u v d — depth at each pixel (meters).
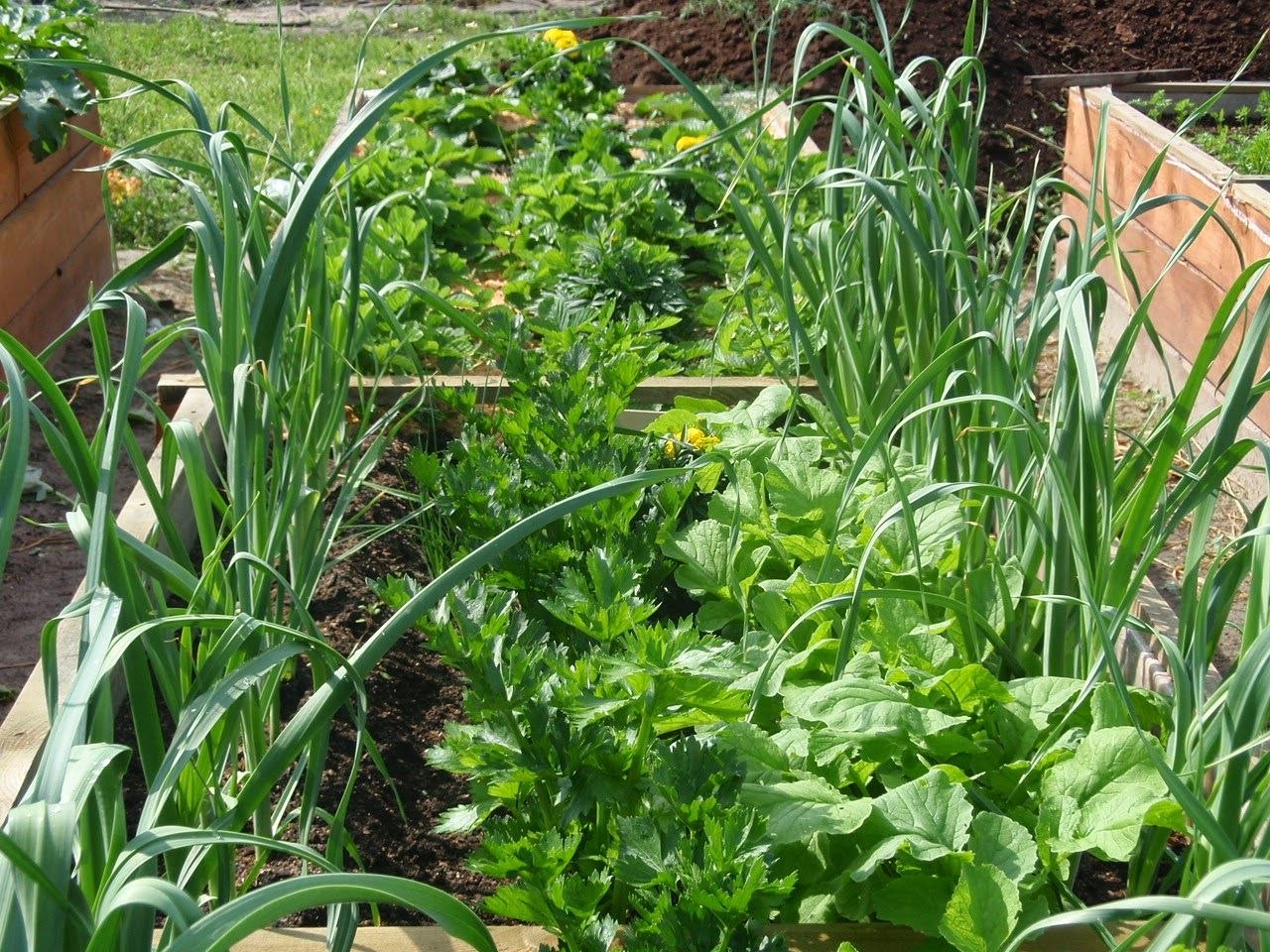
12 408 1.11
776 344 3.36
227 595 1.58
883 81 2.29
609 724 1.79
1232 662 2.83
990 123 6.42
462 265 4.06
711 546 2.37
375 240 2.76
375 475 3.00
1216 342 1.61
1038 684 1.91
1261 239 3.35
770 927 1.65
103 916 0.98
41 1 4.20
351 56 8.10
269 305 1.55
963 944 1.43
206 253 1.63
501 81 6.39
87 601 1.12
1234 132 4.52
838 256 2.60
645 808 1.69
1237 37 6.81
